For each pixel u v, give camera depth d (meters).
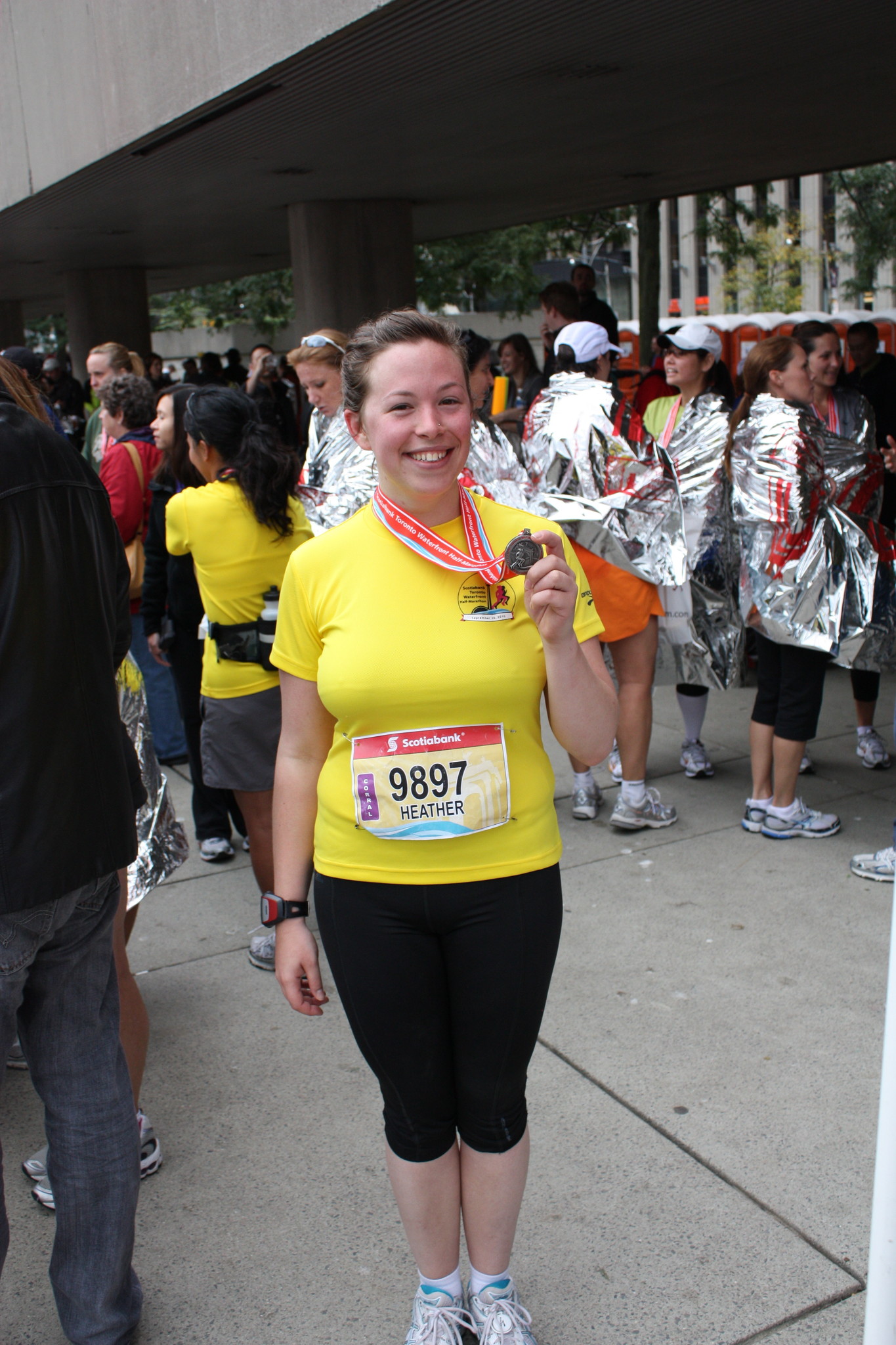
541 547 1.70
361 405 1.76
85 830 1.88
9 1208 2.59
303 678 1.91
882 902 3.76
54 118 7.93
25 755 1.80
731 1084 2.84
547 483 4.20
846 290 24.62
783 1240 2.33
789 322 13.87
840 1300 2.17
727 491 4.56
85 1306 2.08
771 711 4.29
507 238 21.50
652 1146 2.62
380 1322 2.18
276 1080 2.99
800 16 4.83
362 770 1.78
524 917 1.82
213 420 3.37
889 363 6.57
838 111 7.11
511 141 7.49
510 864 1.81
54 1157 2.05
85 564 1.92
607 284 36.41
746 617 4.15
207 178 8.14
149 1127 2.66
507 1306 2.00
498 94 6.08
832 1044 2.99
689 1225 2.38
